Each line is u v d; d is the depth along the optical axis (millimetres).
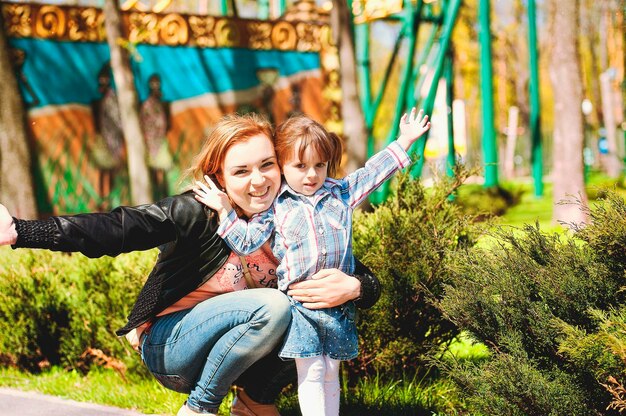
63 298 5715
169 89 14844
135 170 11359
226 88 15297
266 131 3338
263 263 3426
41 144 13609
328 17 16188
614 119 31875
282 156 3361
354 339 3410
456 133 19781
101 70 14000
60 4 13617
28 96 13492
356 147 11273
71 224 2928
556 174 14805
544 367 3299
